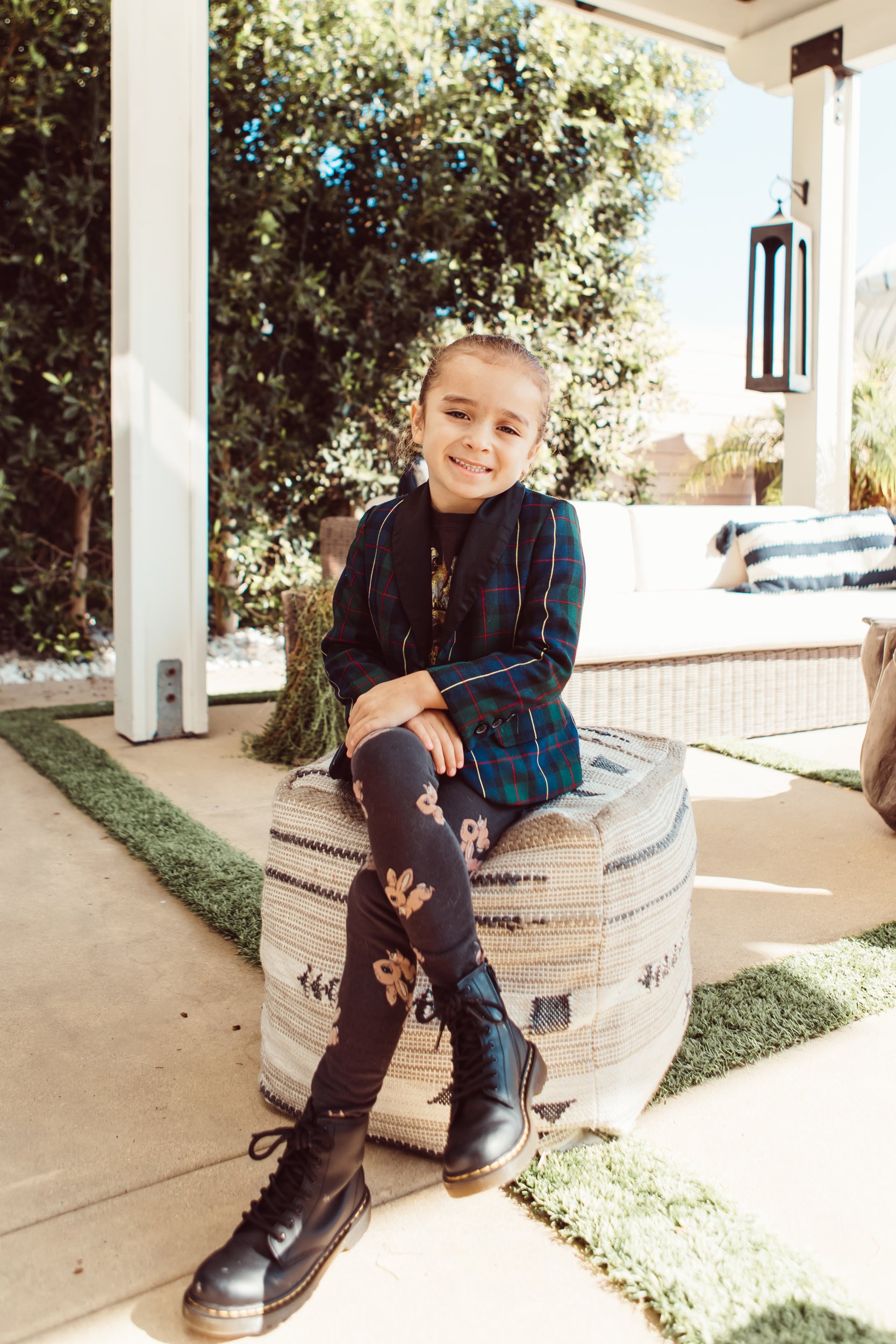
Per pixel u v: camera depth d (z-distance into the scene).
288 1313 1.02
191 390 3.48
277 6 4.85
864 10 4.45
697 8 4.70
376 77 5.14
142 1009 1.71
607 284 5.92
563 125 5.59
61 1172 1.27
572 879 1.26
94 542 5.34
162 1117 1.39
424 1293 1.07
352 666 1.40
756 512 4.43
